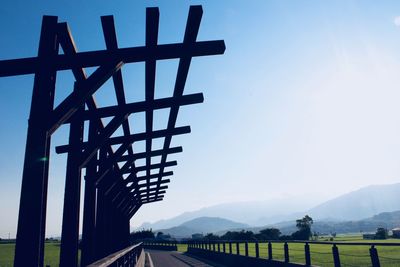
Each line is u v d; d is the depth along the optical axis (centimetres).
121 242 1603
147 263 2539
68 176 605
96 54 473
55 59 460
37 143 425
